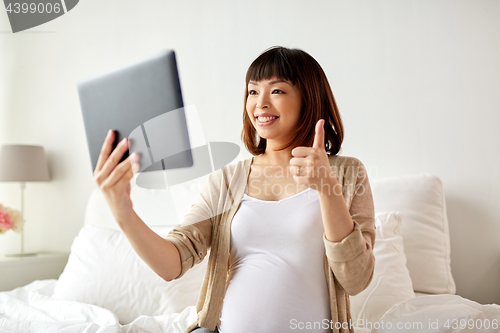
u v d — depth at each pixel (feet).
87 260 5.25
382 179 5.46
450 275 4.93
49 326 3.84
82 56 8.38
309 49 6.23
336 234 2.60
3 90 9.35
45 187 8.73
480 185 5.14
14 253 8.13
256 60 3.12
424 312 3.30
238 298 2.86
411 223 5.04
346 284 2.73
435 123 5.41
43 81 8.86
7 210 7.77
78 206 8.21
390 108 5.68
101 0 8.23
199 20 7.10
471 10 5.25
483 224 5.10
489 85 5.12
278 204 2.97
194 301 4.73
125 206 2.40
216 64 6.86
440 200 5.11
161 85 2.09
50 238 8.55
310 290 2.78
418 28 5.56
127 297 4.76
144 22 7.71
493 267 5.03
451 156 5.31
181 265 2.96
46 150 8.75
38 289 5.65
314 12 6.21
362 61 5.89
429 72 5.47
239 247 3.01
